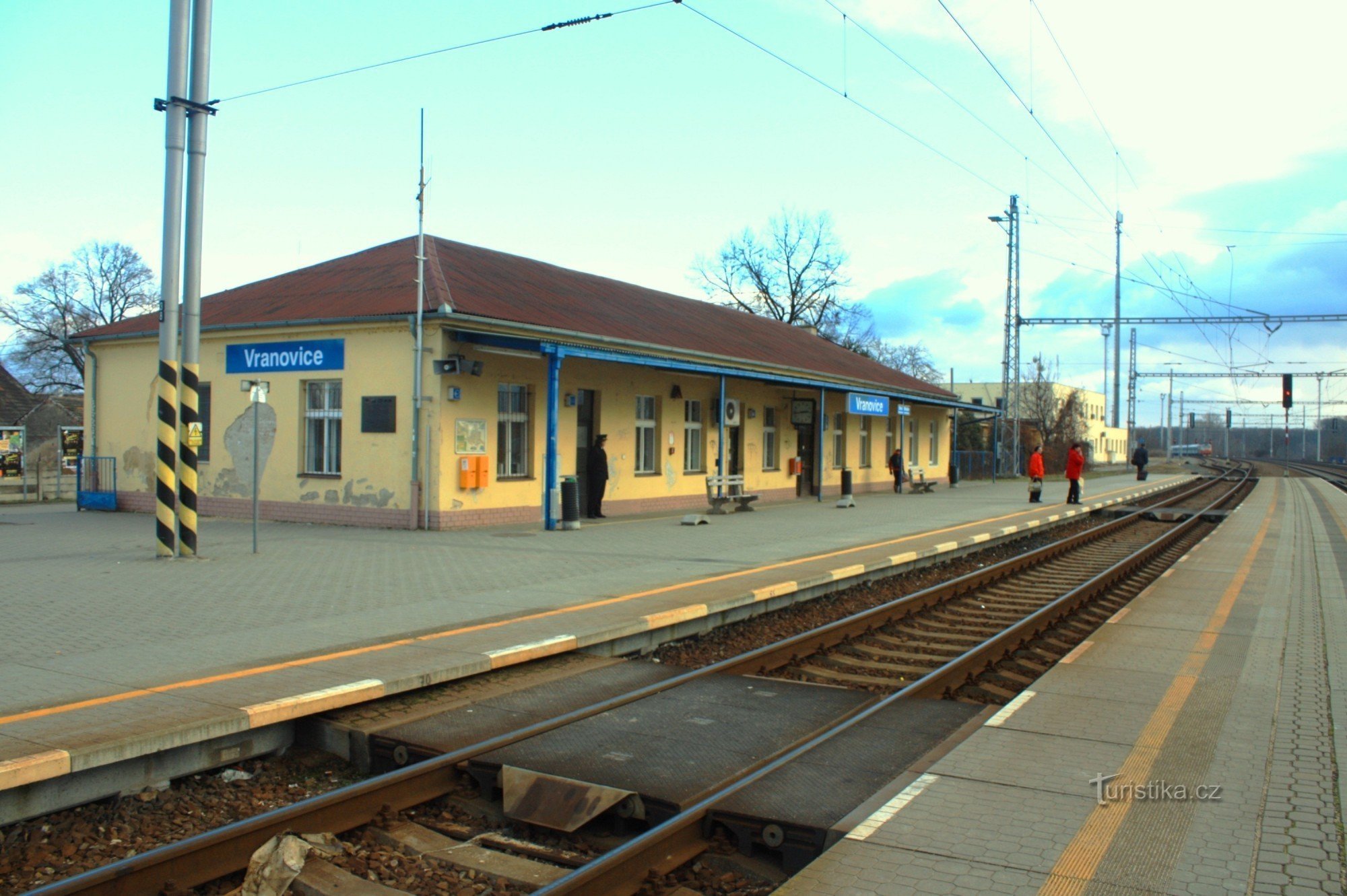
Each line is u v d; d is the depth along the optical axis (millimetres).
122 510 22172
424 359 17078
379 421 17547
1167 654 8500
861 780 5496
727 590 10961
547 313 19406
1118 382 49125
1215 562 15609
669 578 11812
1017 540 19844
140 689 6457
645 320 23609
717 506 22141
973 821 4723
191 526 13086
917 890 4004
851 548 15398
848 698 7438
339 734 6289
